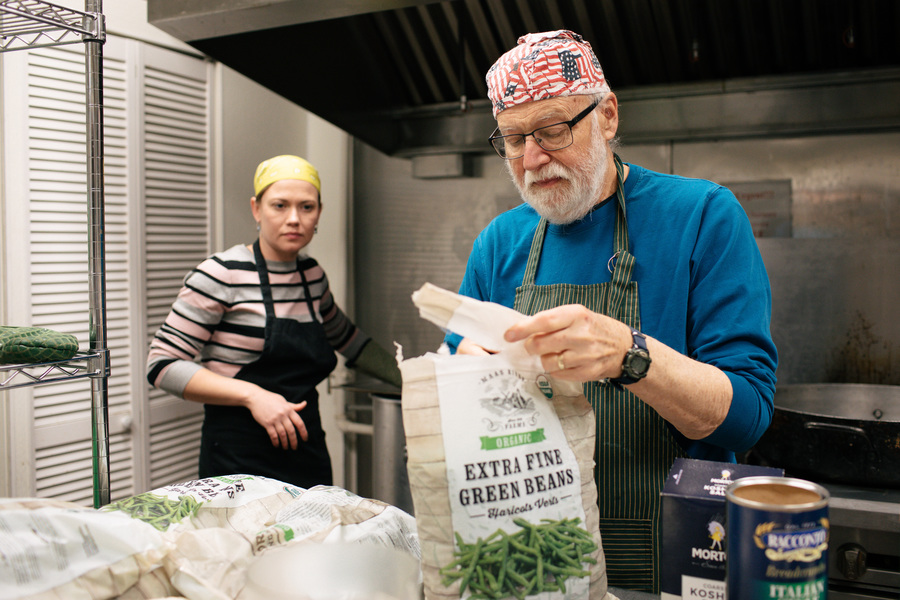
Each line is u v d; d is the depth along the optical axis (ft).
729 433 2.58
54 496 5.84
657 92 6.06
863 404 5.31
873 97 5.50
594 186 2.95
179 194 6.84
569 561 1.86
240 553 1.98
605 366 2.11
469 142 6.90
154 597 1.90
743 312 2.82
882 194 5.80
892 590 3.87
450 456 1.84
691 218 3.02
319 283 6.09
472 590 1.80
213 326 5.58
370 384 7.38
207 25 4.75
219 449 5.49
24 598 1.75
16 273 5.52
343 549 1.77
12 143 5.46
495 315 1.98
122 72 6.20
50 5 2.99
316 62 6.05
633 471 2.87
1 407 5.48
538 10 5.76
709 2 5.30
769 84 5.71
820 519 1.48
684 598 1.79
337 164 7.82
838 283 5.80
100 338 3.07
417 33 6.41
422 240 7.56
